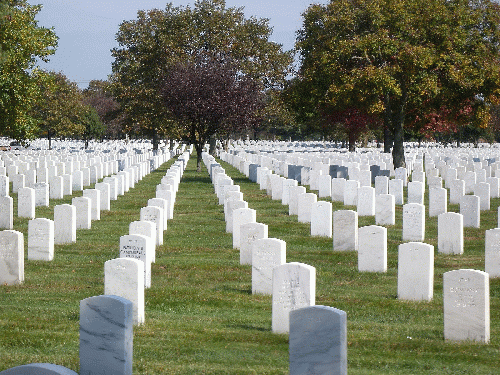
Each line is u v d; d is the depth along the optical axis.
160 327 13.34
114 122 130.88
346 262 19.94
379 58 47.84
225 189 32.44
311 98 53.12
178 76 51.91
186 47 75.19
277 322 13.00
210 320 14.08
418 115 54.03
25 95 42.12
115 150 84.31
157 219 22.53
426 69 46.88
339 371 9.55
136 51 77.19
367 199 28.28
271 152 74.69
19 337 12.53
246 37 76.88
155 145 85.75
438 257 20.53
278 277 12.95
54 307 14.85
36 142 112.31
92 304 10.05
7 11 34.22
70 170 43.56
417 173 39.28
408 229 22.81
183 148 106.69
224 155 73.12
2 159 54.06
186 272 18.61
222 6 76.94
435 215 28.52
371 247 18.42
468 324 12.35
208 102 50.88
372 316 14.38
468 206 25.58
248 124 53.59
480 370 11.05
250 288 16.84
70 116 91.06
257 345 12.30
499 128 112.00
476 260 20.06
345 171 42.25
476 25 48.06
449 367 11.19
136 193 38.09
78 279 17.62
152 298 15.69
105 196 30.84
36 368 7.84
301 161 49.66
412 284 15.48
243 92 51.59
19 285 16.89
